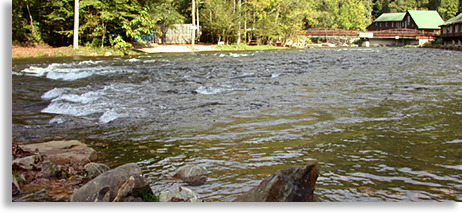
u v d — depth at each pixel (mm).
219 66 19359
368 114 7957
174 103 9367
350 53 33250
